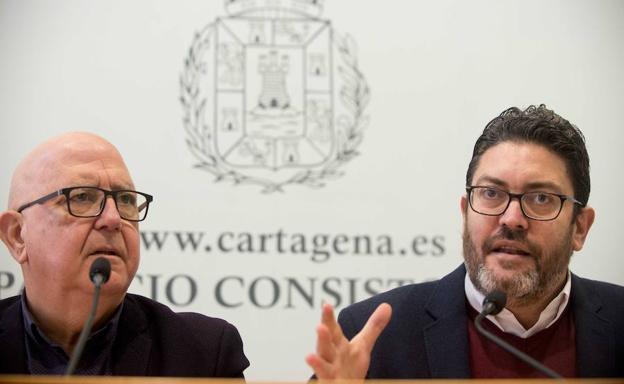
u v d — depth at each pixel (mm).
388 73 4504
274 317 4188
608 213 4457
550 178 2883
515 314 2996
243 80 4441
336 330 2422
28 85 4340
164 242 4207
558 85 4566
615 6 4637
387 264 4293
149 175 4301
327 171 4371
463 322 3033
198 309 4160
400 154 4426
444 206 4391
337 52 4508
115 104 4371
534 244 2854
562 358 2973
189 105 4395
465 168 4449
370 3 4559
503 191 2887
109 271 2643
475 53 4566
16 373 2824
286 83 4445
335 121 4430
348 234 4316
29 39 4379
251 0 4512
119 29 4445
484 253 2902
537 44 4598
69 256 2752
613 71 4590
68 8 4430
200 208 4270
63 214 2770
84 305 2797
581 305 3061
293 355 4168
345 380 2396
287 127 4402
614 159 4508
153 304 3119
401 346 3025
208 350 3014
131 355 2900
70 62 4387
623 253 4414
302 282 4234
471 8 4605
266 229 4277
